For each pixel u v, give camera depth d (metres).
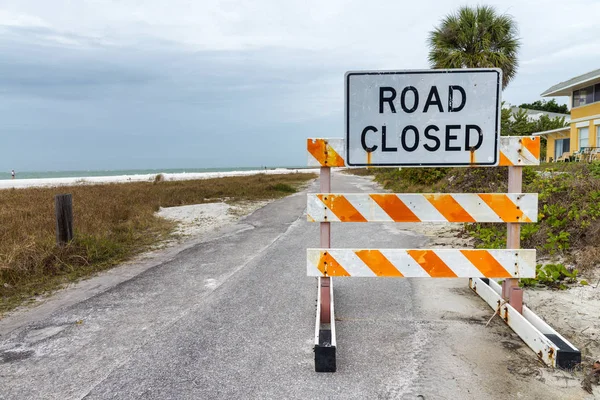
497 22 15.61
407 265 3.29
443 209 3.27
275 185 22.11
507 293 3.55
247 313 3.93
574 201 5.88
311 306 4.09
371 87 3.23
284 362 2.95
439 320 3.68
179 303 4.27
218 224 9.69
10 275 5.21
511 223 3.33
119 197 14.62
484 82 3.17
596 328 3.35
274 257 6.16
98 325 3.73
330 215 3.32
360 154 3.27
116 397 2.54
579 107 25.20
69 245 6.16
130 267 5.91
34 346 3.32
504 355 3.00
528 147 3.22
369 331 3.48
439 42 15.98
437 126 3.21
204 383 2.68
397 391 2.55
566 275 4.33
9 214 9.59
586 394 2.48
